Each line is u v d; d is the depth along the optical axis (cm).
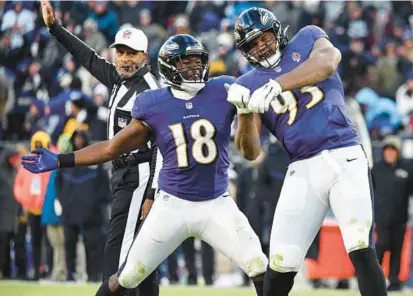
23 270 4103
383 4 5947
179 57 1978
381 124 4625
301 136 1944
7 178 4059
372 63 5316
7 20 5866
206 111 2005
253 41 1967
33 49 5647
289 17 5638
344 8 5712
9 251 4106
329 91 1958
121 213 2303
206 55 2008
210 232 2019
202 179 2002
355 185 1894
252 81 2003
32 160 2022
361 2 5938
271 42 1970
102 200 3906
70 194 3875
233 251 2003
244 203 3894
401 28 5931
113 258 2306
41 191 3962
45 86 5253
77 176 3881
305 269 3922
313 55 1900
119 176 2305
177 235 2022
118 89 2345
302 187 1936
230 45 5244
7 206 4056
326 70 1848
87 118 4397
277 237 1933
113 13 5738
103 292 2047
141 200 2294
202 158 1997
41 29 5812
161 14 5978
